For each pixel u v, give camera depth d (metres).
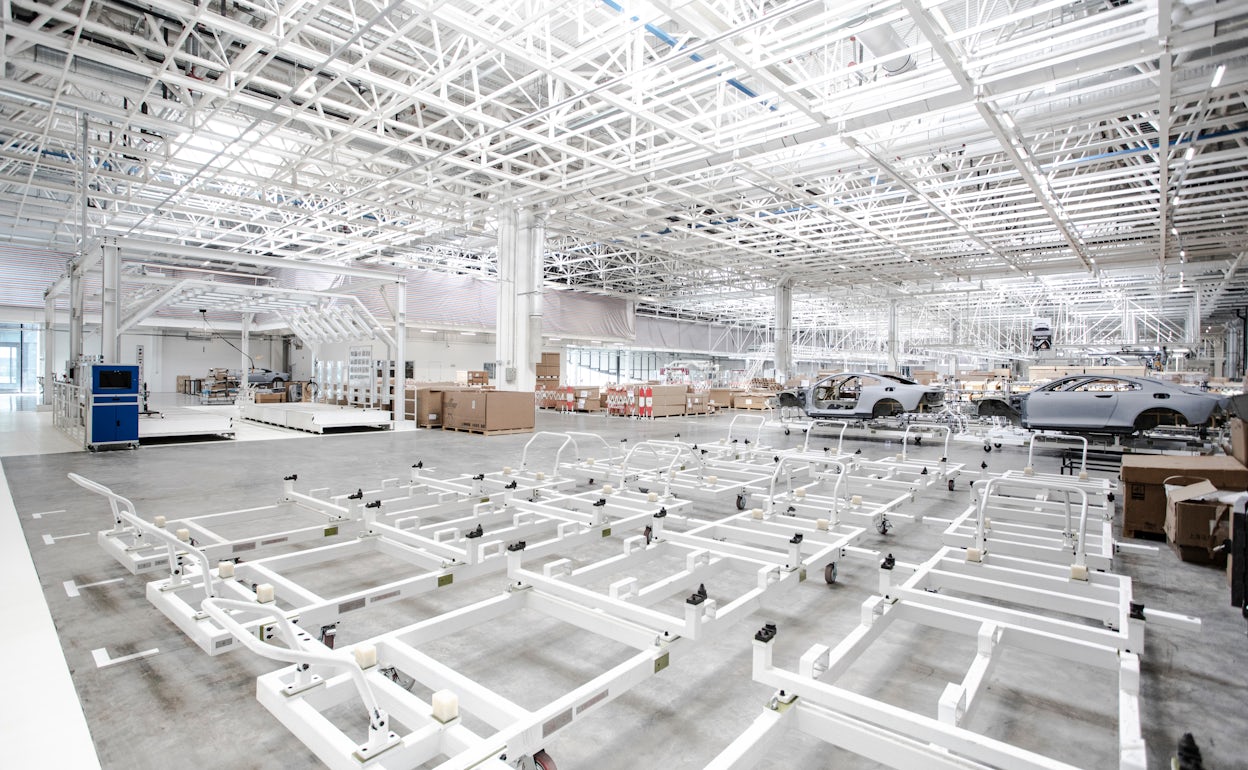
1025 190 12.29
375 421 15.67
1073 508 6.46
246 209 16.62
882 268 22.38
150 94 9.49
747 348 46.28
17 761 2.37
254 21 8.60
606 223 16.81
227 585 3.53
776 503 6.23
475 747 1.96
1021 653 3.48
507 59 9.76
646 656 2.68
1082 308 31.84
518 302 15.92
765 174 12.04
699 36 6.73
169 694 2.91
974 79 7.58
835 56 8.36
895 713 2.14
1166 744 2.62
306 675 2.34
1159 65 7.43
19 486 7.84
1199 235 16.42
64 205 15.45
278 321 25.30
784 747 2.61
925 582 3.88
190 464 9.82
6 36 7.86
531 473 7.73
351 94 10.95
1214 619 3.97
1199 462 5.88
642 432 15.63
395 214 17.14
